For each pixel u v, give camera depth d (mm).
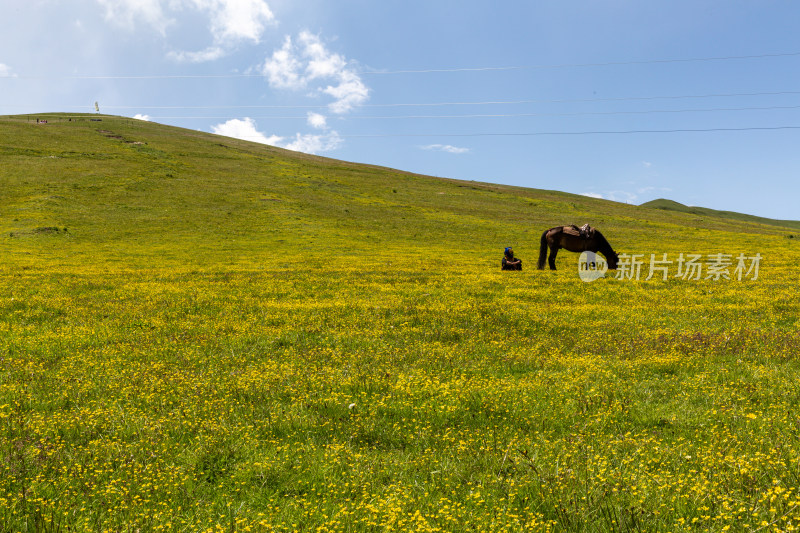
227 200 73688
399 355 11750
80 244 49594
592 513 5016
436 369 10688
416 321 15664
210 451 6699
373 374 10164
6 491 5578
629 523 4781
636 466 6016
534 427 7629
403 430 7602
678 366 10836
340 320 15656
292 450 6828
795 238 69875
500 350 12328
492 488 5676
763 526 4277
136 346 12469
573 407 8359
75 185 72812
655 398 8859
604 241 32562
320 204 78062
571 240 32719
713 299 19797
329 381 9703
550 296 20672
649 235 66438
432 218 75125
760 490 5207
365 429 7547
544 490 5465
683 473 5746
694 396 8828
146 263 39812
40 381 9688
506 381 9633
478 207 91812
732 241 60406
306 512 5203
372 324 15227
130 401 8602
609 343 12961
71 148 97375
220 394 9117
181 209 67125
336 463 6383
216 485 6016
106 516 5145
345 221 68062
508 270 32969
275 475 6176
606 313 16969
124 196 70812
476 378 9938
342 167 130250
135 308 17656
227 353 12070
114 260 41562
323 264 38500
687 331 14070
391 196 95188
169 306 18172
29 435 7113
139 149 106312
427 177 142250
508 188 156125
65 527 4844
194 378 9859
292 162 122875
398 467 6305
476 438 7137
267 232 58344
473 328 14617
